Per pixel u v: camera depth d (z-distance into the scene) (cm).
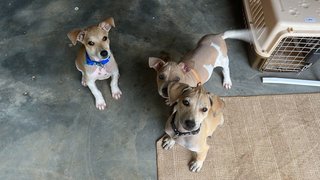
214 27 133
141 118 113
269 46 110
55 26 134
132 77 121
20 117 114
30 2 141
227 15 136
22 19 136
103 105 114
